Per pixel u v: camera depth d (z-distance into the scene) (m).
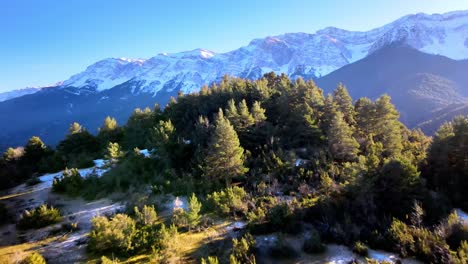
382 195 23.11
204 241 19.69
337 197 23.55
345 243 19.02
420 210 20.23
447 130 28.64
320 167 28.45
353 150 30.31
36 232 21.80
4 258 17.98
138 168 32.75
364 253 17.77
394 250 17.95
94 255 18.23
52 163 42.62
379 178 23.64
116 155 32.97
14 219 24.47
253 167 30.70
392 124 34.41
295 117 36.59
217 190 27.52
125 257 17.94
